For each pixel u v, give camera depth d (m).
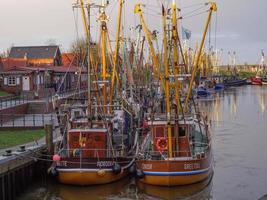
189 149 27.47
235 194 26.05
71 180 26.42
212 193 26.27
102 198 25.42
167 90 27.12
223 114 70.12
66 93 64.19
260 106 82.50
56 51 92.25
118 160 27.59
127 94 47.19
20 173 26.27
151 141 28.27
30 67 68.81
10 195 24.78
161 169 25.92
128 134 33.22
